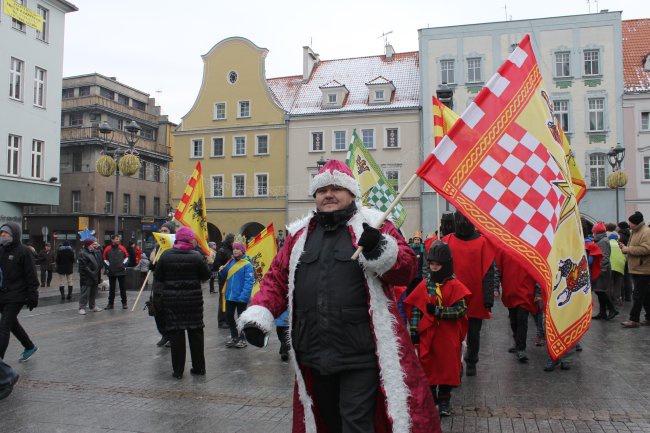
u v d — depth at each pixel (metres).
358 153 11.37
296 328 3.33
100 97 45.53
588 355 8.05
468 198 4.46
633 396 5.91
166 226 11.63
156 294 8.96
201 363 7.14
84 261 13.67
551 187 4.70
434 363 5.30
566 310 4.67
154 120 51.88
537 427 4.95
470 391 6.18
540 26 36.38
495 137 4.63
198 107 43.16
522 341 7.62
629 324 10.56
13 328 7.81
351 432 3.05
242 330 3.32
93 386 6.56
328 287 3.22
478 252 6.81
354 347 3.15
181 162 43.38
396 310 3.28
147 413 5.46
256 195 41.28
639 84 35.47
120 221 45.25
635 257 10.55
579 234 4.86
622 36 38.81
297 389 3.36
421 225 36.59
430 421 3.12
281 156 40.81
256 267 10.36
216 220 42.03
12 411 5.54
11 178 27.80
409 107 37.94
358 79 42.34
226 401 5.90
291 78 44.66
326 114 39.69
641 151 34.72
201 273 7.14
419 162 37.50
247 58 42.19
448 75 37.59
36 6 29.52
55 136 30.77
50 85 30.44
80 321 12.20
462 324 5.45
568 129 35.78
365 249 3.05
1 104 27.31
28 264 7.29
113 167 17.16
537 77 4.91
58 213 44.00
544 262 4.53
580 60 35.78
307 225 3.49
